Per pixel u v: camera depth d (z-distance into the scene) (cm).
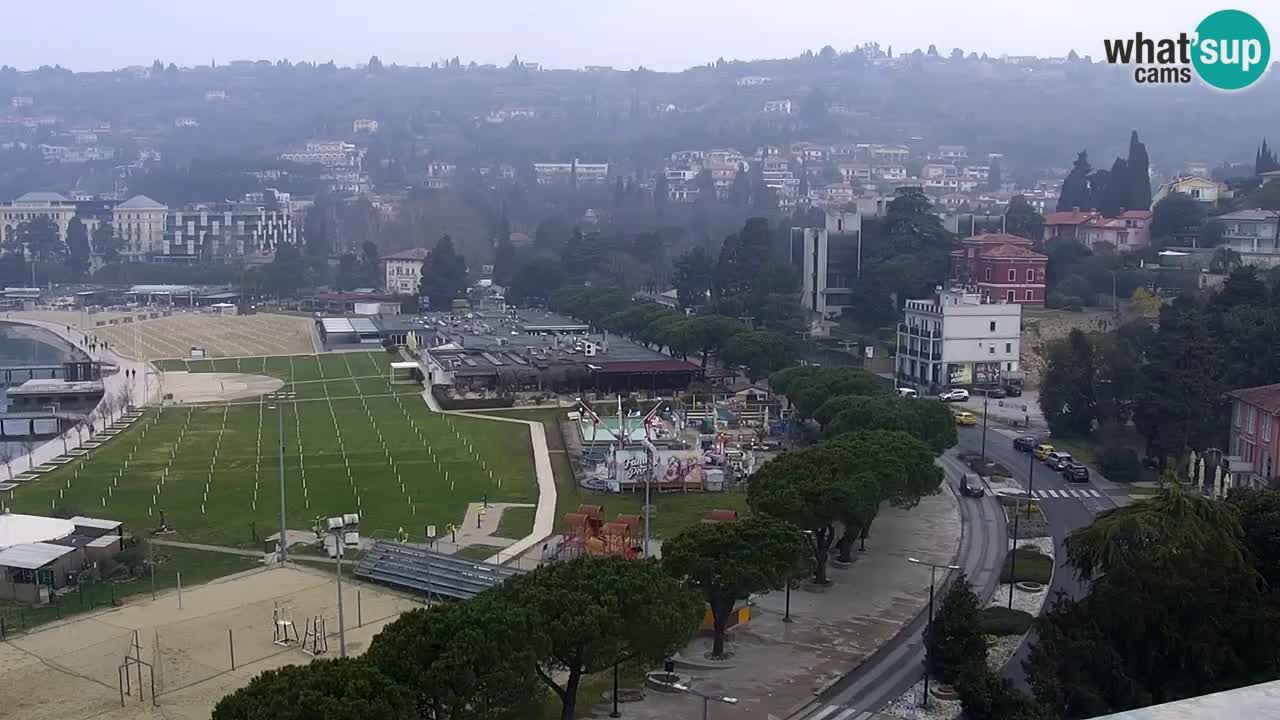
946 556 14312
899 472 13625
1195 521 9794
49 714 9319
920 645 11231
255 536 14850
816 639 11344
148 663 10169
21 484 18100
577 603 8625
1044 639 9338
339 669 7362
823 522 12812
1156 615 9262
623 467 17925
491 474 18612
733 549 10475
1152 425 19312
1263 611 9131
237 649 10750
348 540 14300
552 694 9819
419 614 8250
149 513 16125
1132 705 8894
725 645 11131
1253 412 17400
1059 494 17712
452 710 7550
